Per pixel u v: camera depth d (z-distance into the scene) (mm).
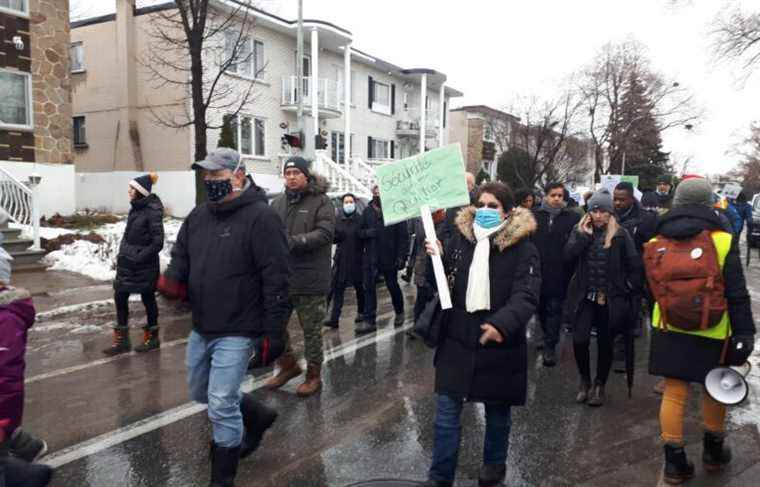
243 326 3311
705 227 3484
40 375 5586
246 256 3320
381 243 7613
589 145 36906
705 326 3412
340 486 3559
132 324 7625
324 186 5105
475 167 43188
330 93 26703
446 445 3277
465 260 3398
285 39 25109
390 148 33844
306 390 5117
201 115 13750
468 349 3293
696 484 3627
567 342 7266
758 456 4047
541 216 6277
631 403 5129
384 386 5418
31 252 10812
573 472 3812
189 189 21562
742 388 3270
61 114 16359
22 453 3730
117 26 22094
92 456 3920
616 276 4859
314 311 5102
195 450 4027
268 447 4102
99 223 16031
